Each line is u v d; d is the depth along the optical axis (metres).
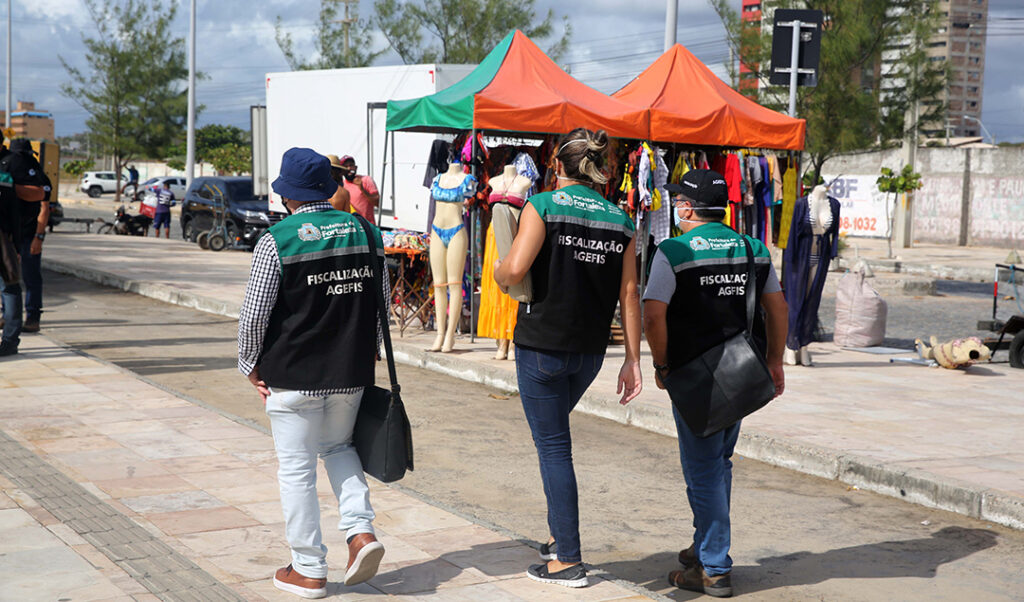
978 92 187.12
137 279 15.61
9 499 4.98
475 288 11.39
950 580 4.70
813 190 10.05
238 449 6.13
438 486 6.05
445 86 16.14
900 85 20.09
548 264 3.99
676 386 4.23
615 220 4.11
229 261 19.55
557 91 10.55
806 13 10.45
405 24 28.31
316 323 3.74
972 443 6.93
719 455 4.34
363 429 3.94
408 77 16.42
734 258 4.23
